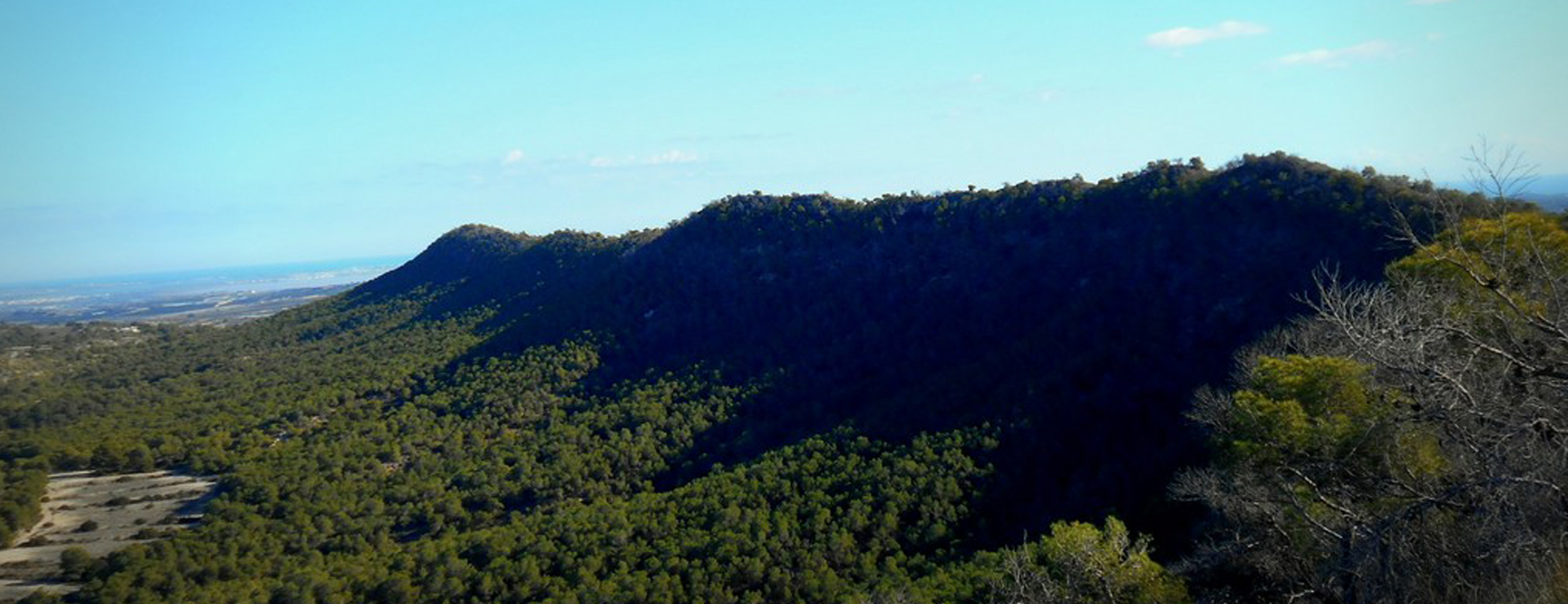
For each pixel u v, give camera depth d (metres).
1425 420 10.30
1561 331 8.88
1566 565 7.38
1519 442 8.48
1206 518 17.02
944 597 18.38
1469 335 9.55
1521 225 12.70
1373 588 9.30
